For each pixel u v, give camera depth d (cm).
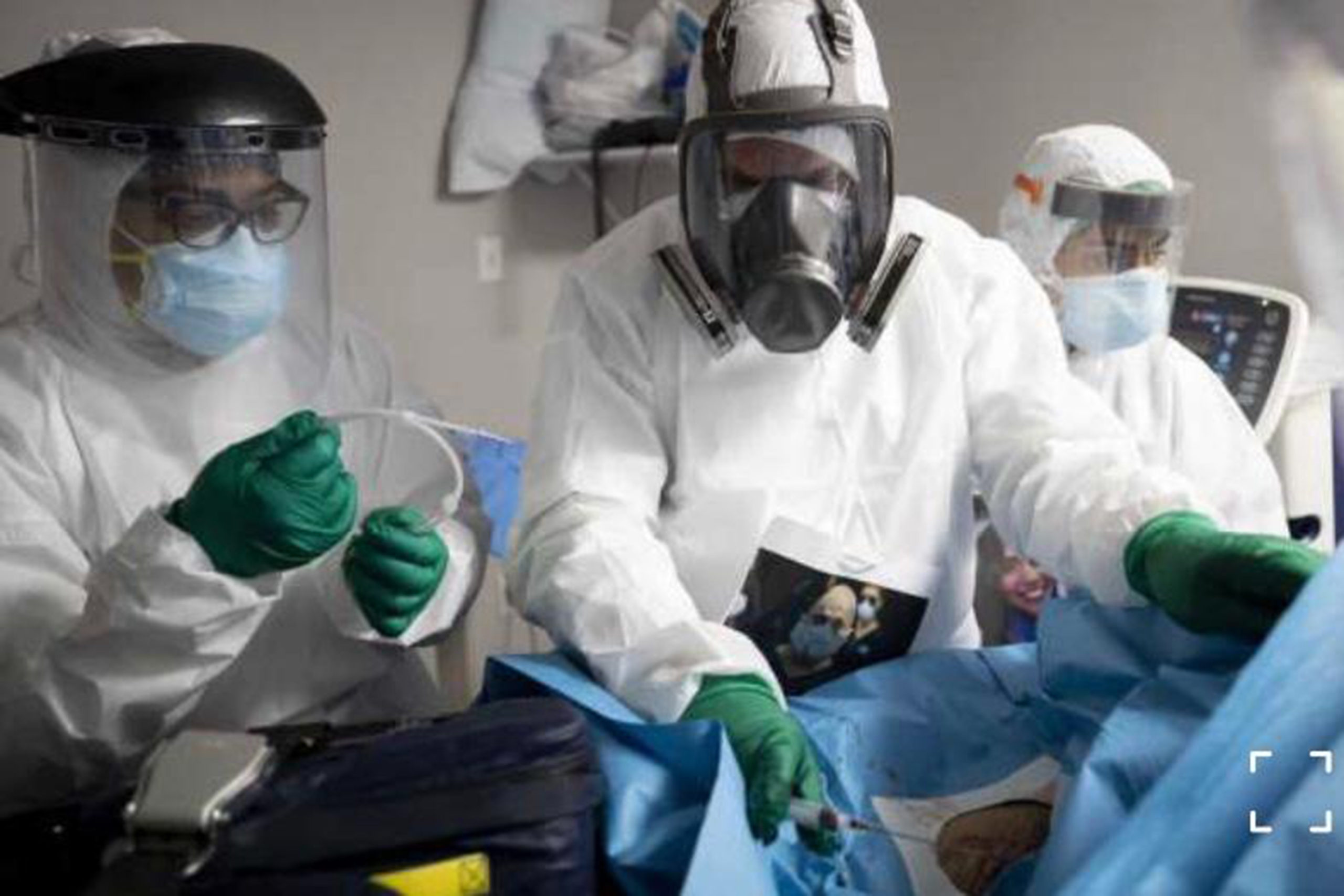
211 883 59
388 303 219
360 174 210
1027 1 187
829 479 107
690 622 87
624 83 215
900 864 74
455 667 157
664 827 67
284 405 112
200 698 101
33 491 100
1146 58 177
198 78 94
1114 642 86
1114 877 57
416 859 60
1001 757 84
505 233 238
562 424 106
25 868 72
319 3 200
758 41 93
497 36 219
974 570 120
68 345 105
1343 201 51
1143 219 135
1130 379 141
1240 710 59
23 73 96
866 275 105
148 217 98
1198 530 85
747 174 96
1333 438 151
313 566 108
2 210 160
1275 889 52
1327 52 48
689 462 106
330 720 113
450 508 105
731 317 104
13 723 93
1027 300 114
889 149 98
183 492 106
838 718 88
